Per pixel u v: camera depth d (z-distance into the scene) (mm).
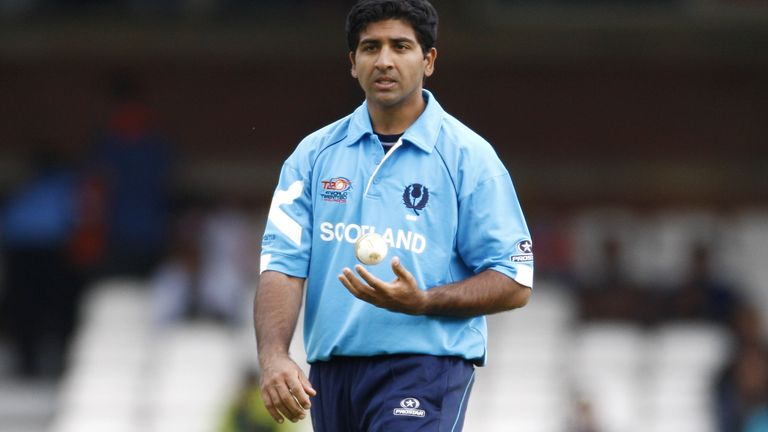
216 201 57375
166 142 52094
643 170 58969
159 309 51469
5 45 57500
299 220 18531
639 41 58031
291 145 58594
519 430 48469
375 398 18031
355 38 18125
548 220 55531
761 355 49469
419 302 17328
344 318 18141
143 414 49531
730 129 58875
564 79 58938
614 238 53531
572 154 59031
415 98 18391
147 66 58312
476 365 18688
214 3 57500
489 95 58625
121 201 51438
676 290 52812
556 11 57500
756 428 47875
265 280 18375
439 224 18156
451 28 57375
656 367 50188
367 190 18250
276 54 58188
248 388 44781
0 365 52594
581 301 52688
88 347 50906
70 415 49625
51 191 51969
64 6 57438
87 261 51844
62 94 58000
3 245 55188
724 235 57531
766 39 57906
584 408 46438
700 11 57281
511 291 18016
